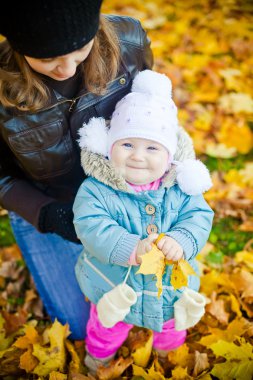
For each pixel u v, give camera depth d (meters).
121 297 1.56
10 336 2.03
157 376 1.81
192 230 1.56
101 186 1.58
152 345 1.99
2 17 1.27
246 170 2.87
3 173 1.92
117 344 1.90
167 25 4.11
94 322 1.84
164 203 1.59
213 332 2.00
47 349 1.88
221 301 2.11
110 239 1.51
